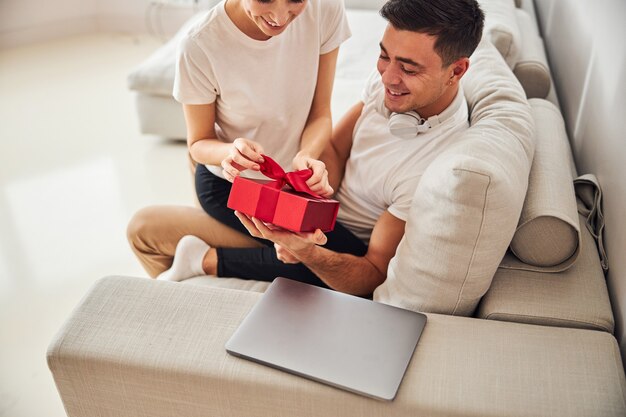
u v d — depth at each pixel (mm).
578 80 1980
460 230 1213
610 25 1604
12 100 3559
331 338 1204
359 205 1617
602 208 1503
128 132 3242
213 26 1421
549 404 1081
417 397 1101
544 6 2936
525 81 2055
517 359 1162
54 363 1200
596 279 1336
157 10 4480
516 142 1390
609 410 1067
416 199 1332
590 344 1188
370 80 1620
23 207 2660
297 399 1132
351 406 1114
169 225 1745
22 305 2154
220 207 1702
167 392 1189
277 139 1628
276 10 1268
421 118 1486
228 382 1146
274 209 1228
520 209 1268
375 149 1552
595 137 1649
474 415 1078
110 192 2762
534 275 1353
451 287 1278
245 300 1299
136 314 1261
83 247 2438
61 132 3236
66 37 4469
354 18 3021
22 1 4199
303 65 1543
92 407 1256
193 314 1264
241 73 1473
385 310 1276
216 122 1648
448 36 1296
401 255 1351
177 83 1490
